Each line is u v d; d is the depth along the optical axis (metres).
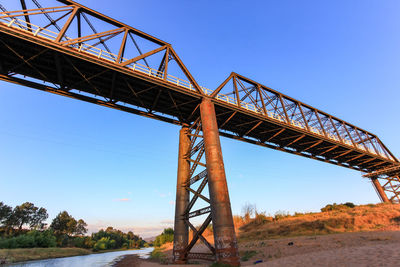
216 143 19.17
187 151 23.48
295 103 33.09
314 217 35.62
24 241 54.25
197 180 20.30
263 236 32.28
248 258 18.66
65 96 20.91
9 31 14.68
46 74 19.75
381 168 48.44
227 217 15.64
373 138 47.62
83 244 98.06
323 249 15.98
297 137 32.59
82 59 17.12
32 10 16.06
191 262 19.78
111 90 21.31
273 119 27.69
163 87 20.73
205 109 21.58
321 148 36.31
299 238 23.27
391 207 31.02
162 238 71.69
